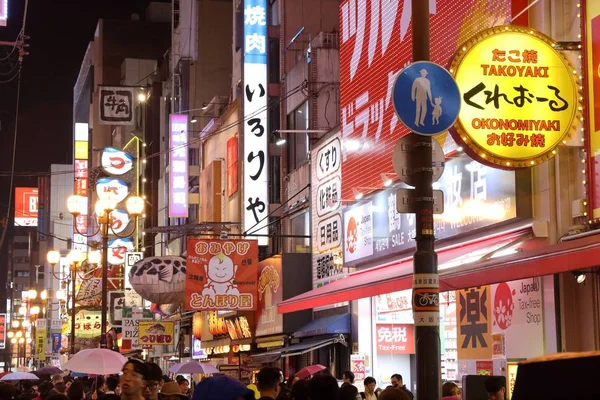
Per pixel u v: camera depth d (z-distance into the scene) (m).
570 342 18.45
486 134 17.62
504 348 20.67
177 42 68.69
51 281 119.25
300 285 35.16
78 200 36.09
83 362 16.42
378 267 28.20
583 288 18.34
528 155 17.72
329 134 33.00
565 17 19.25
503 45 17.78
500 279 16.36
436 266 12.66
